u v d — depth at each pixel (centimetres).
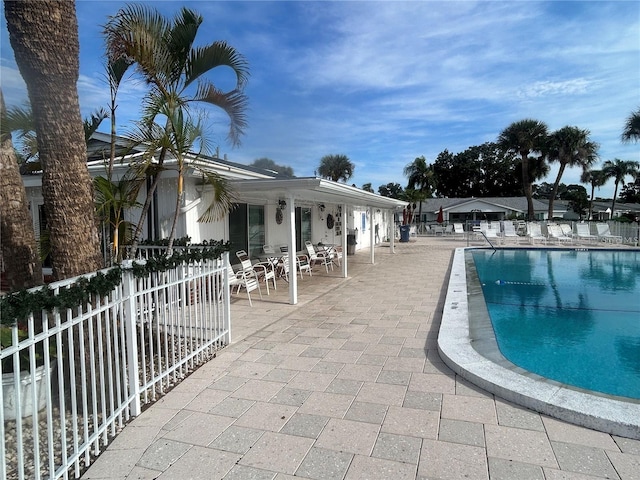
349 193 916
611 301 848
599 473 238
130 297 326
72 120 333
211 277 471
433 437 282
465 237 2869
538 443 272
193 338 490
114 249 560
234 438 288
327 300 784
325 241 1600
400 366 423
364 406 333
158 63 475
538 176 3806
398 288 903
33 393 214
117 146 749
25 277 411
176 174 729
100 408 336
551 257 1609
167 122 514
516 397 330
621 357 518
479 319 614
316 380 390
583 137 3306
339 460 258
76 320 256
